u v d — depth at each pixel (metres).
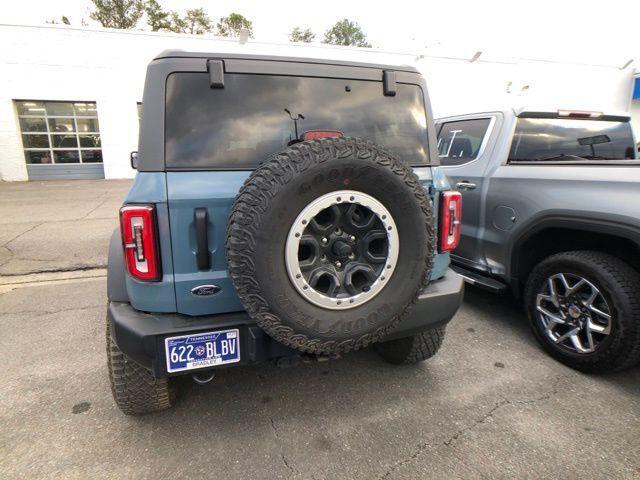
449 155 4.13
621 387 2.55
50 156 15.34
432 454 2.01
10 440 2.10
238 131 1.91
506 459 1.98
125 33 14.88
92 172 15.85
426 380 2.66
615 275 2.45
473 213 3.57
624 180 2.47
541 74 19.20
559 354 2.80
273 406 2.39
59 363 2.85
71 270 5.02
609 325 2.48
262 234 1.59
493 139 3.56
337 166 1.64
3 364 2.84
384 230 1.82
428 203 1.88
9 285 4.53
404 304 1.90
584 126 3.80
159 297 1.82
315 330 1.74
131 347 1.78
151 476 1.88
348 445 2.08
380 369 2.79
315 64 2.07
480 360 2.89
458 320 3.54
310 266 1.75
